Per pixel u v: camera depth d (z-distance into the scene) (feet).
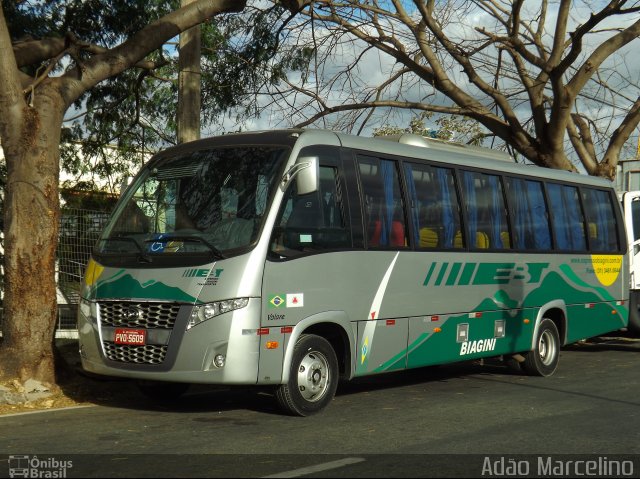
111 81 53.98
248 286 27.53
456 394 35.65
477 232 38.19
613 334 60.95
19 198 32.99
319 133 31.19
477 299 37.76
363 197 32.35
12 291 33.09
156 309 28.19
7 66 32.68
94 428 27.25
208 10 38.52
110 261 30.01
